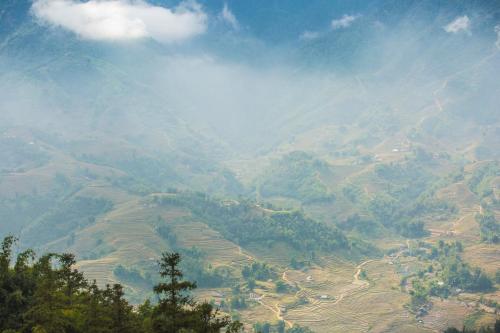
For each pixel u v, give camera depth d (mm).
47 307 100125
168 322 90438
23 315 101062
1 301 105438
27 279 113938
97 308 101688
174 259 93000
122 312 100875
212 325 94625
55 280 117625
